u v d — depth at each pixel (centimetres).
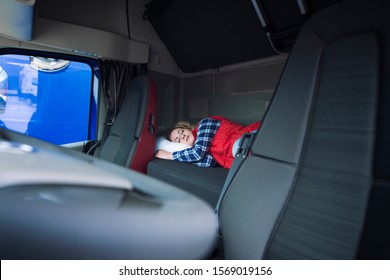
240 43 229
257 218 77
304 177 71
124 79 255
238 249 79
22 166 23
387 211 56
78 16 233
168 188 29
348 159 63
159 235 22
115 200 23
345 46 69
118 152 198
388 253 54
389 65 59
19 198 20
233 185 93
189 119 300
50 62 236
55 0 220
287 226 70
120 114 221
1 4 136
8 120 231
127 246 21
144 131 186
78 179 23
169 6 245
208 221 25
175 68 303
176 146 214
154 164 186
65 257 19
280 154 79
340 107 67
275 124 83
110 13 252
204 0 217
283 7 180
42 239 19
